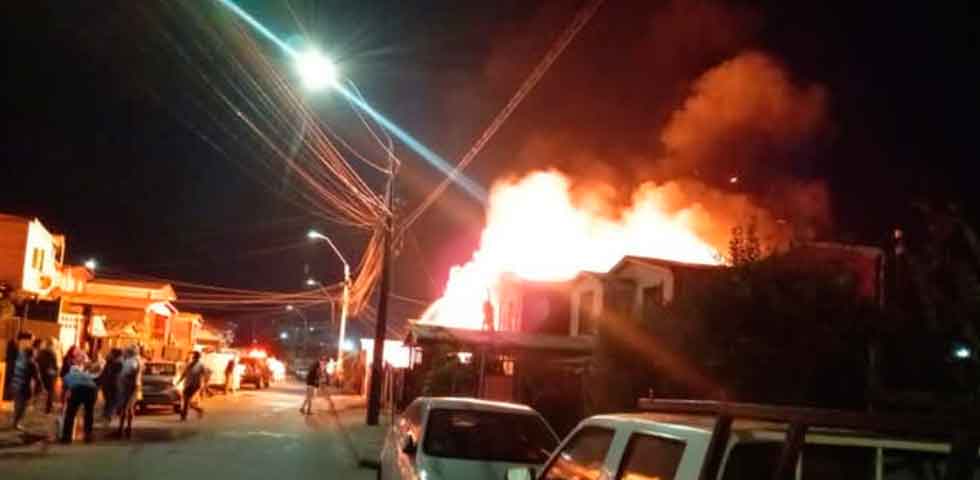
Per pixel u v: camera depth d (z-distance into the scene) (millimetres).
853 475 4762
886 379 12445
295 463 19500
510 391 28391
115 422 26719
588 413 17453
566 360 26406
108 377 24391
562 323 32594
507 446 11055
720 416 4488
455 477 10078
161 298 50406
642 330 15047
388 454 12531
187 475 16500
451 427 11203
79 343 41812
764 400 12367
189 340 62875
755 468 4523
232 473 17203
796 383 12359
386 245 31672
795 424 3811
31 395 21609
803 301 12656
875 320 12516
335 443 24500
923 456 4852
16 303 34406
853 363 12523
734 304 13070
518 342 26438
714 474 4434
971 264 10680
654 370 14586
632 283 27156
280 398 47500
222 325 90250
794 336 12531
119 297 45906
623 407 15227
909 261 11320
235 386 51812
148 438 22797
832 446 4742
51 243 39531
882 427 3402
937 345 12023
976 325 10719
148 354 46188
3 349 29891
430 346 28641
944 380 12227
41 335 32812
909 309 12664
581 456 6156
